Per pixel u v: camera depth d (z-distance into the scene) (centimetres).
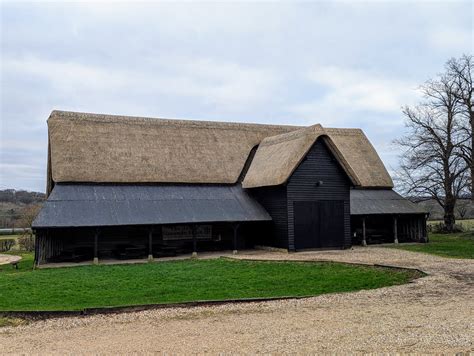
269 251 2852
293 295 1416
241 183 3170
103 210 2570
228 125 3497
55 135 2919
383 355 815
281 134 3262
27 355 893
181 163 3100
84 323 1136
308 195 2831
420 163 3988
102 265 2308
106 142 3009
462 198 4138
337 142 3709
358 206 3206
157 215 2625
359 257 2309
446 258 2220
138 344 948
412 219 3394
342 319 1091
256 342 929
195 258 2558
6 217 6662
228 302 1320
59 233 2606
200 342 947
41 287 1622
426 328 981
